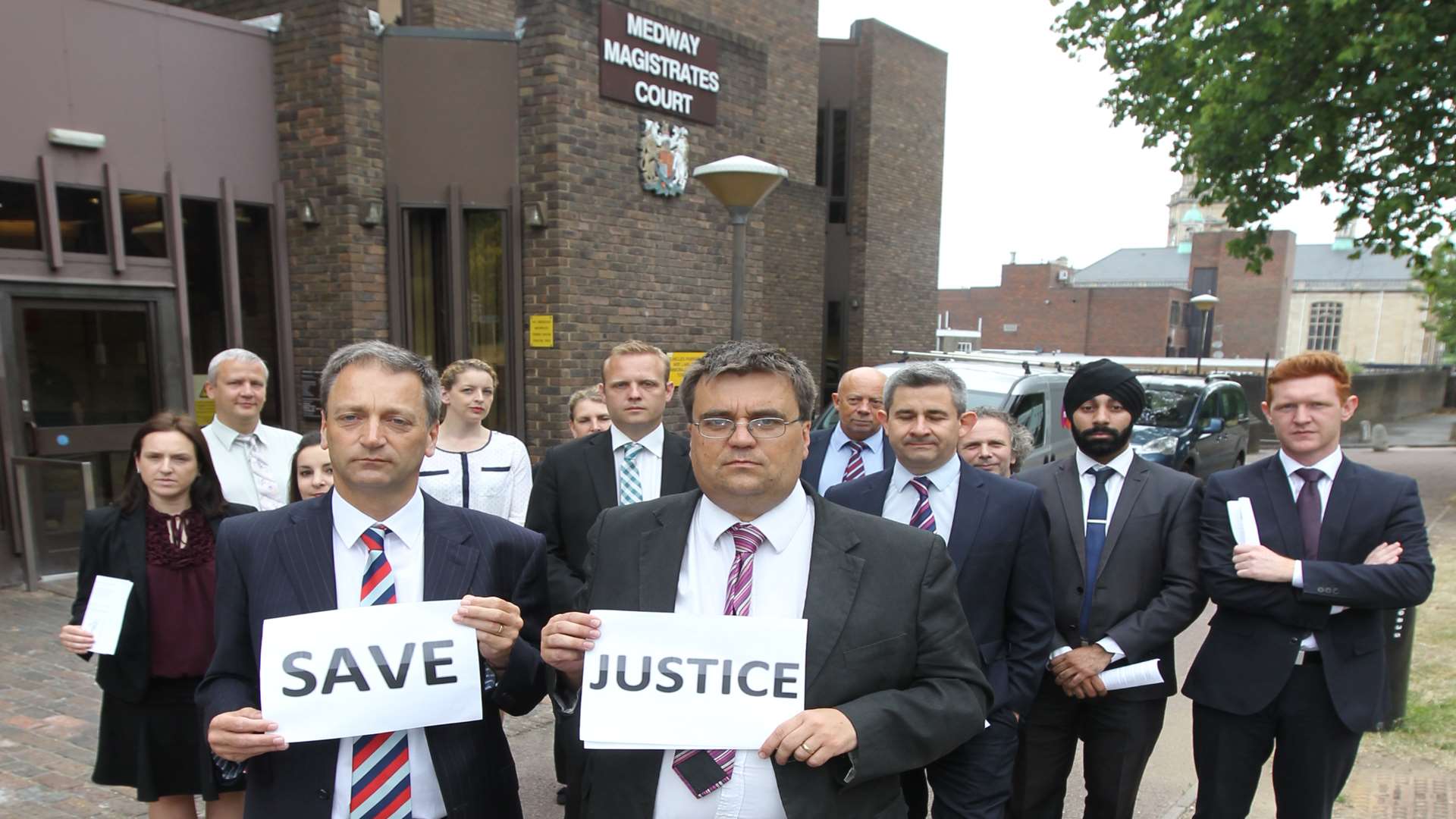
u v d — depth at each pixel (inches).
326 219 306.5
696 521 75.5
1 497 243.9
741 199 264.8
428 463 159.9
